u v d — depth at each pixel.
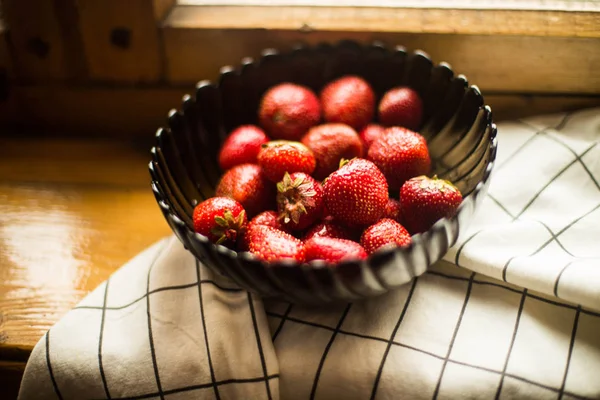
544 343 0.39
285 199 0.41
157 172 0.42
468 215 0.38
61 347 0.41
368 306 0.41
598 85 0.49
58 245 0.48
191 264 0.43
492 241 0.43
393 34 0.49
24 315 0.44
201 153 0.47
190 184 0.46
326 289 0.37
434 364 0.39
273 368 0.40
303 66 0.48
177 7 0.51
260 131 0.45
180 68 0.51
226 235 0.40
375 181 0.40
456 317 0.41
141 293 0.43
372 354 0.40
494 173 0.47
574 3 0.49
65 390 0.41
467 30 0.48
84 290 0.45
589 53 0.48
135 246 0.47
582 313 0.40
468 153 0.44
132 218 0.49
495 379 0.38
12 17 0.50
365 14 0.50
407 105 0.45
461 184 0.44
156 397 0.40
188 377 0.40
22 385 0.41
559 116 0.50
